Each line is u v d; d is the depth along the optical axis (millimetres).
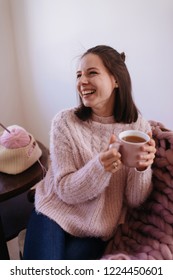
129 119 857
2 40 1738
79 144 808
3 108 1927
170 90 1173
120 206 856
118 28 1229
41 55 1683
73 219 820
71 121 842
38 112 1957
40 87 1818
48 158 1117
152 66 1186
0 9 1655
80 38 1412
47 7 1485
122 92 824
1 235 966
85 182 708
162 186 761
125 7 1161
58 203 844
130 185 788
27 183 945
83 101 803
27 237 834
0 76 1817
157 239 702
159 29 1094
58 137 820
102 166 657
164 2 1034
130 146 606
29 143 1017
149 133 738
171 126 1251
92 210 809
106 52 778
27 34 1692
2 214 1149
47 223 818
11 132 1010
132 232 791
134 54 1225
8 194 896
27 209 1181
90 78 761
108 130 848
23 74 1891
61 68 1599
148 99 1274
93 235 829
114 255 676
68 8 1388
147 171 737
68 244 829
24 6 1606
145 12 1106
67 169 784
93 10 1285
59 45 1538
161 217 737
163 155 758
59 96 1716
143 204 822
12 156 974
